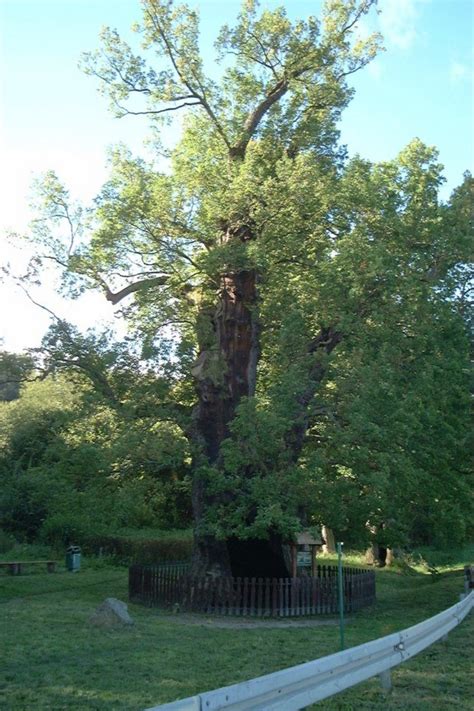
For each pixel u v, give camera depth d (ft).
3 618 54.08
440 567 126.31
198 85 75.05
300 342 65.77
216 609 64.39
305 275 68.33
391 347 63.72
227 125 73.00
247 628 54.49
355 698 29.37
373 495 59.06
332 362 63.57
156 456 64.90
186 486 75.92
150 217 67.72
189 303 72.74
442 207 70.38
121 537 121.49
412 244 68.74
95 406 67.05
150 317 69.05
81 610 60.49
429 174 70.49
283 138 72.74
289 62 73.77
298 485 58.95
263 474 63.05
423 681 32.73
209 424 69.36
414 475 63.31
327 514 59.72
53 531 127.13
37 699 29.17
